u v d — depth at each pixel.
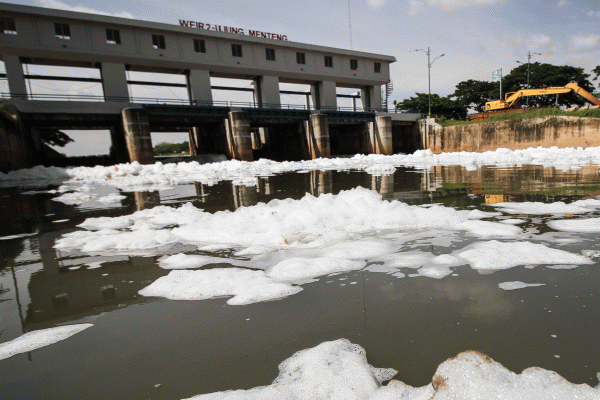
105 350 1.89
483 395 1.33
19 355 1.89
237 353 1.80
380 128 43.25
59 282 3.02
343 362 1.62
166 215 5.98
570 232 3.80
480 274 2.70
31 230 5.50
